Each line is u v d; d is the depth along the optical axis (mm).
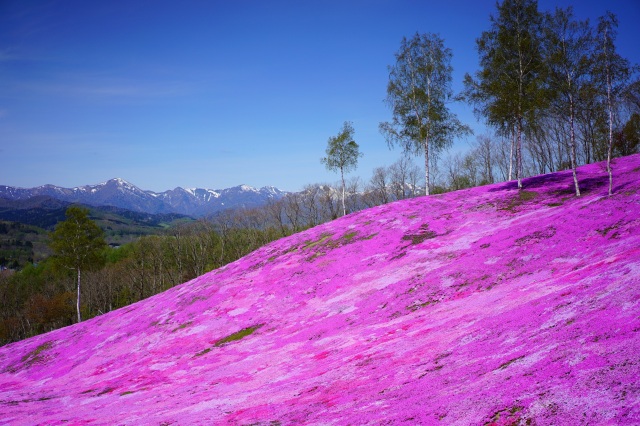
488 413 11977
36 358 47469
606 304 16422
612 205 35219
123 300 118625
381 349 24344
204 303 46812
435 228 49312
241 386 25641
